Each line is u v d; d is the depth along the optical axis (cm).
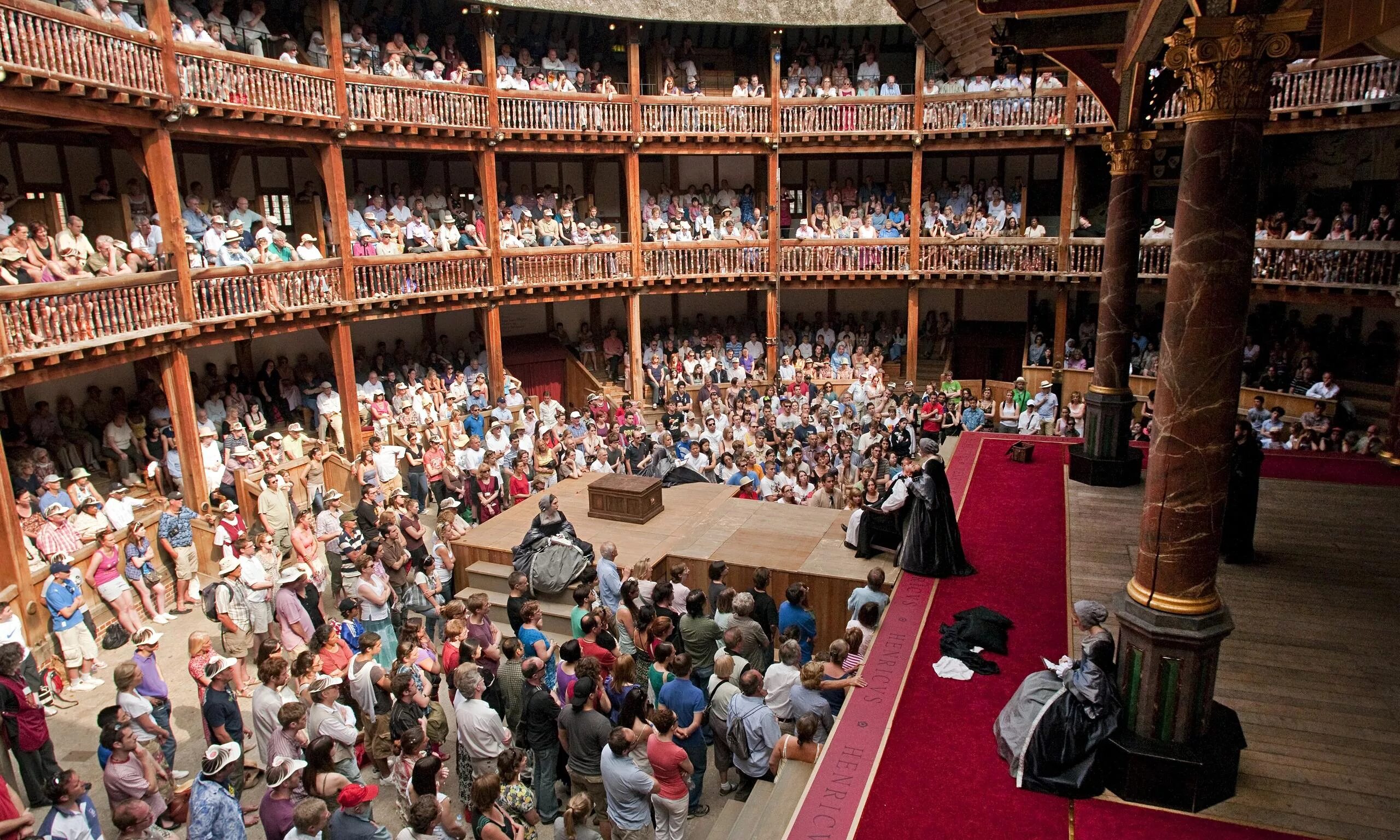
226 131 1839
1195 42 646
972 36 1378
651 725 884
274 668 924
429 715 1003
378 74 2294
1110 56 1511
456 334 2927
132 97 1575
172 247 1708
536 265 2584
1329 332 2416
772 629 1141
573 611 1159
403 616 1278
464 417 2359
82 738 1157
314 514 1795
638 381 2847
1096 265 2622
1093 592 1088
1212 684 710
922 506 1186
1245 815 681
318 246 2378
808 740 819
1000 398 2795
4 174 1786
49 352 1376
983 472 1625
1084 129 2556
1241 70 641
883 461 1984
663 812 830
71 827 795
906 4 1109
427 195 2797
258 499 1673
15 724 970
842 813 714
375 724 1019
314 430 2200
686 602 1134
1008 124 2648
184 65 1697
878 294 3347
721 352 2988
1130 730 730
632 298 2811
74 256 1596
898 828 694
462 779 912
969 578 1162
